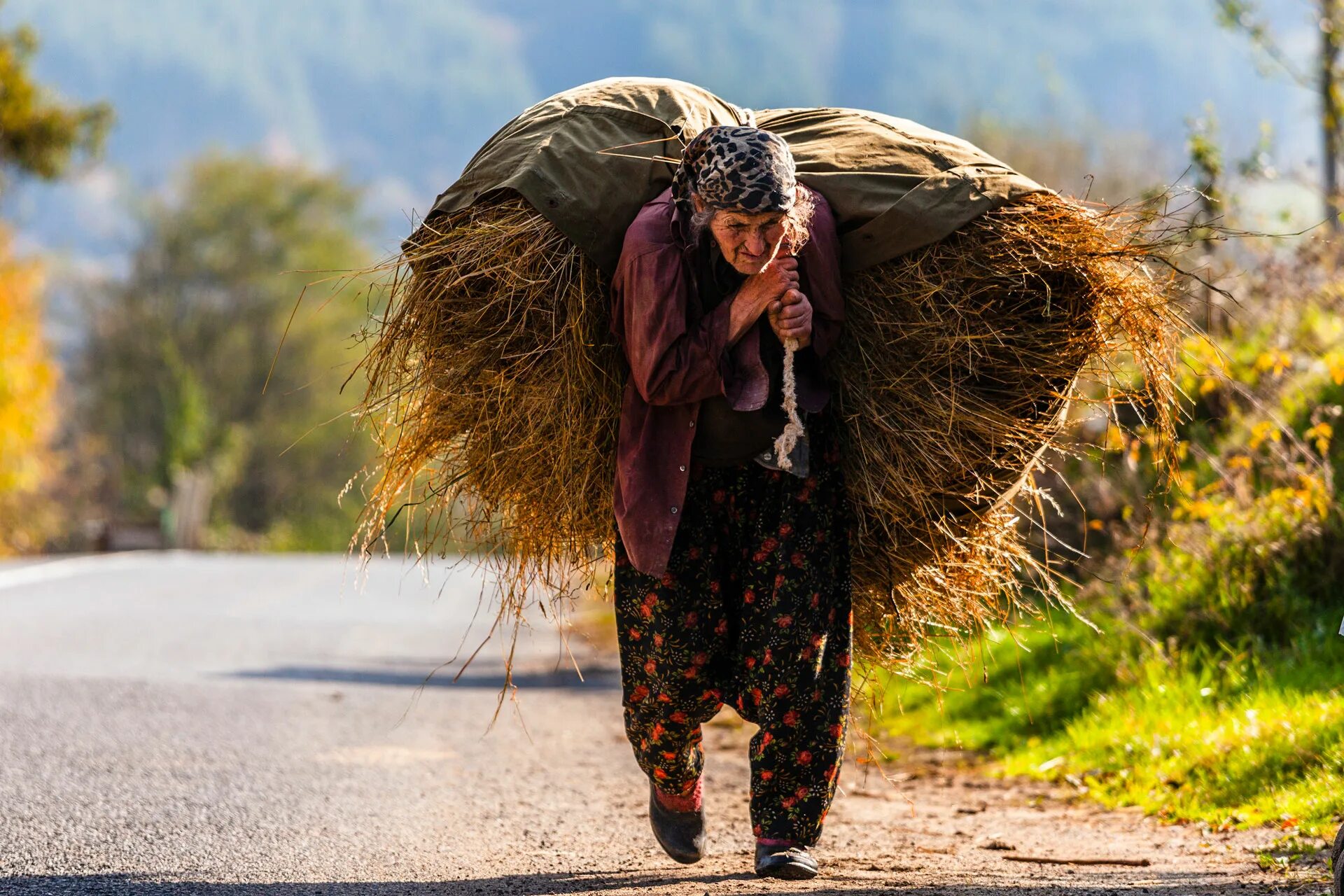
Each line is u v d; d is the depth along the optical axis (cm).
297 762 1777
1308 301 2255
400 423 1205
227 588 4566
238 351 13762
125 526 9119
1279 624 1967
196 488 9412
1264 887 1117
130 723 1962
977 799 1689
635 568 1098
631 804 1608
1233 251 2330
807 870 1092
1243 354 2330
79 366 13612
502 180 1119
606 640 3338
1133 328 1146
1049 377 1154
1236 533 2062
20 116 6744
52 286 12344
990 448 1162
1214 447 2317
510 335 1125
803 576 1088
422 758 1853
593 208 1085
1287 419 2216
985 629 1337
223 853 1320
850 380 1134
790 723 1090
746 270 1016
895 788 1780
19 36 6825
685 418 1057
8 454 7606
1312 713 1591
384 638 3303
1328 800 1351
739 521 1109
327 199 14338
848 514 1184
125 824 1415
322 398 13700
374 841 1390
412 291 1149
